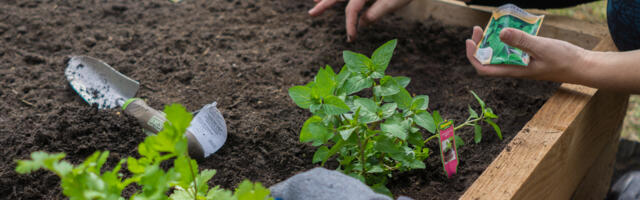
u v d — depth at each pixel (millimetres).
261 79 1787
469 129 1522
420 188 1277
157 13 2232
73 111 1543
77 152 1382
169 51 1943
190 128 1332
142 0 2348
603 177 1974
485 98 1694
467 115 1611
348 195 826
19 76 1745
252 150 1423
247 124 1530
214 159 1381
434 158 1381
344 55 1166
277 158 1392
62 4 2254
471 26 2148
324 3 1961
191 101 1650
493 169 1197
